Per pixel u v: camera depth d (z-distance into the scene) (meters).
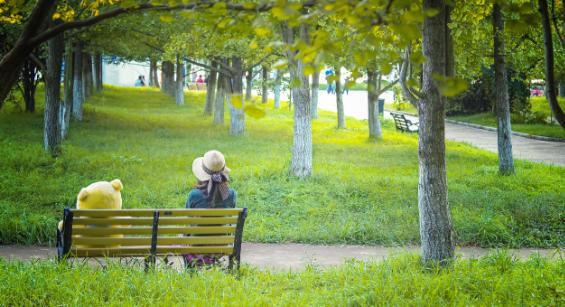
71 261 7.96
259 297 6.80
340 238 11.90
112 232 7.77
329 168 20.22
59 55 20.95
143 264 8.55
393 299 6.78
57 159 19.41
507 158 19.97
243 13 5.26
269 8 5.04
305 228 12.41
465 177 19.38
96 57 54.19
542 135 35.50
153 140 26.67
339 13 5.19
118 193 9.09
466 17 12.35
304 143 17.56
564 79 26.50
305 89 17.55
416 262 8.71
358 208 14.38
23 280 7.07
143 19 25.14
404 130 36.34
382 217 13.20
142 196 14.89
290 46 4.52
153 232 7.88
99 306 6.47
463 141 34.09
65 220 7.59
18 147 21.80
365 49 4.95
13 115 32.91
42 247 10.96
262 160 21.25
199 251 8.06
